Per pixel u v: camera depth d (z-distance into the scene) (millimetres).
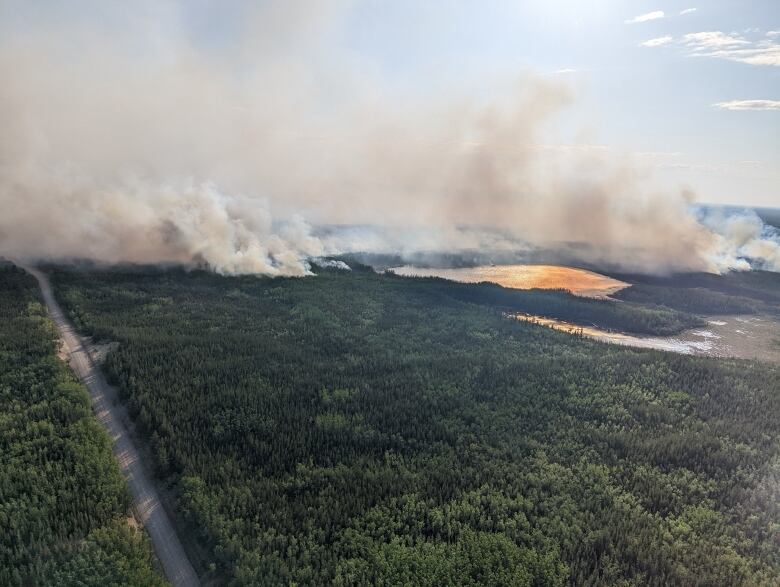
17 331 179250
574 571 100250
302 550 102000
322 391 160000
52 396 142625
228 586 95625
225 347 185875
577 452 138125
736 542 108125
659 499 120500
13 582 88438
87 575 91562
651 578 98750
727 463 134000
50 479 112875
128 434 136250
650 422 154500
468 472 127500
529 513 115625
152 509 114375
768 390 175875
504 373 182000
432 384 171125
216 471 120688
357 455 133000
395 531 109125
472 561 102125
